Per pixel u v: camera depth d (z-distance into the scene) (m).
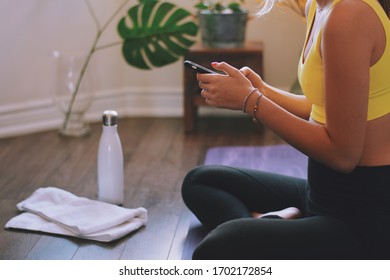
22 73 3.51
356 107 1.59
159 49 3.43
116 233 2.23
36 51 3.54
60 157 3.15
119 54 3.80
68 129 3.52
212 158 3.12
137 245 2.21
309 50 1.79
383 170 1.70
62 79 3.46
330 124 1.64
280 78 3.84
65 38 3.61
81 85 3.47
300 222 1.76
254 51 3.48
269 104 1.75
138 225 2.33
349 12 1.56
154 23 3.38
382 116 1.67
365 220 1.73
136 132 3.57
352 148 1.62
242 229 1.75
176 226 2.36
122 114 3.87
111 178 2.52
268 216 1.97
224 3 3.74
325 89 1.62
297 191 2.15
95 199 2.63
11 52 3.46
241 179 2.17
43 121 3.61
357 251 1.74
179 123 3.75
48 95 3.62
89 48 3.70
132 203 2.58
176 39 3.44
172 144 3.36
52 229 2.29
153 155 3.18
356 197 1.73
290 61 3.81
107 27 3.72
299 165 3.00
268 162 3.05
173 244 2.22
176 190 2.72
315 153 1.68
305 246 1.72
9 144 3.36
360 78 1.57
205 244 1.75
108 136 2.51
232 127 3.66
